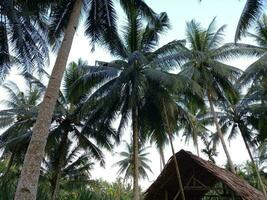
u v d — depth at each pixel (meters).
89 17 13.23
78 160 26.34
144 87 17.22
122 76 15.52
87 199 18.05
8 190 13.58
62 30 13.13
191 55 16.69
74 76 22.56
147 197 13.50
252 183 34.19
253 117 27.56
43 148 7.93
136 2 13.42
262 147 30.16
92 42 13.43
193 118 24.17
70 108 22.69
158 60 16.69
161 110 17.38
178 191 13.54
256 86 24.44
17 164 24.17
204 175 13.52
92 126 19.78
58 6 12.87
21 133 23.27
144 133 18.59
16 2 13.18
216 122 23.64
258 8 13.73
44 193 15.51
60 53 9.66
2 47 14.89
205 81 24.19
